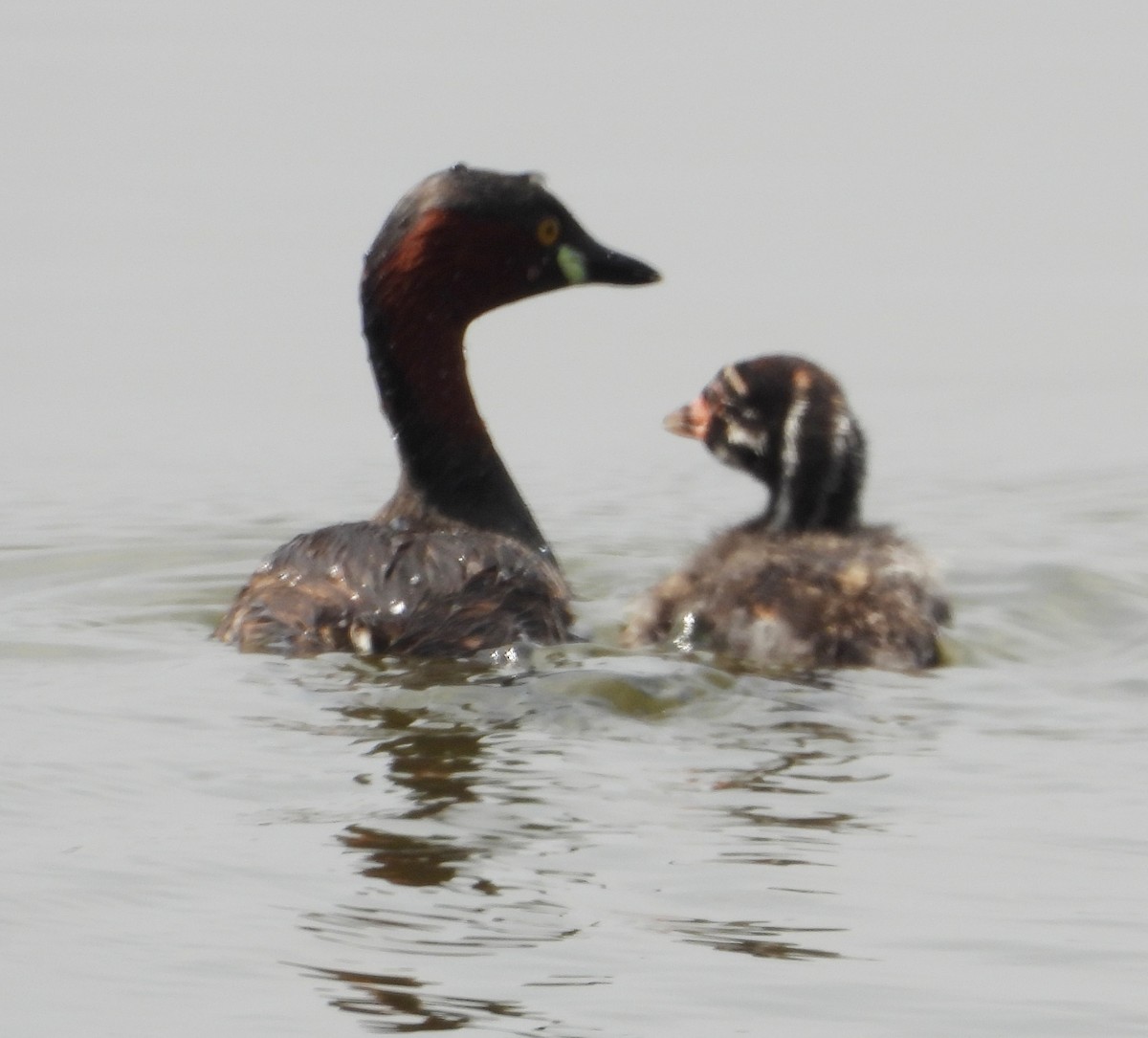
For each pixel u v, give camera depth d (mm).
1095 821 11156
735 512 20734
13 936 9680
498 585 14180
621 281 16625
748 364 17203
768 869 10445
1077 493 21703
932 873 10391
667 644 15125
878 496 21672
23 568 17984
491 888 10172
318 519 20328
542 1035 8750
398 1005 9023
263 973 9305
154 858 10516
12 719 12719
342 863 10438
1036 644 15422
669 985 9195
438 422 16312
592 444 24172
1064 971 9375
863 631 14594
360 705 12797
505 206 16234
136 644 14766
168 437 24422
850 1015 8945
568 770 11766
